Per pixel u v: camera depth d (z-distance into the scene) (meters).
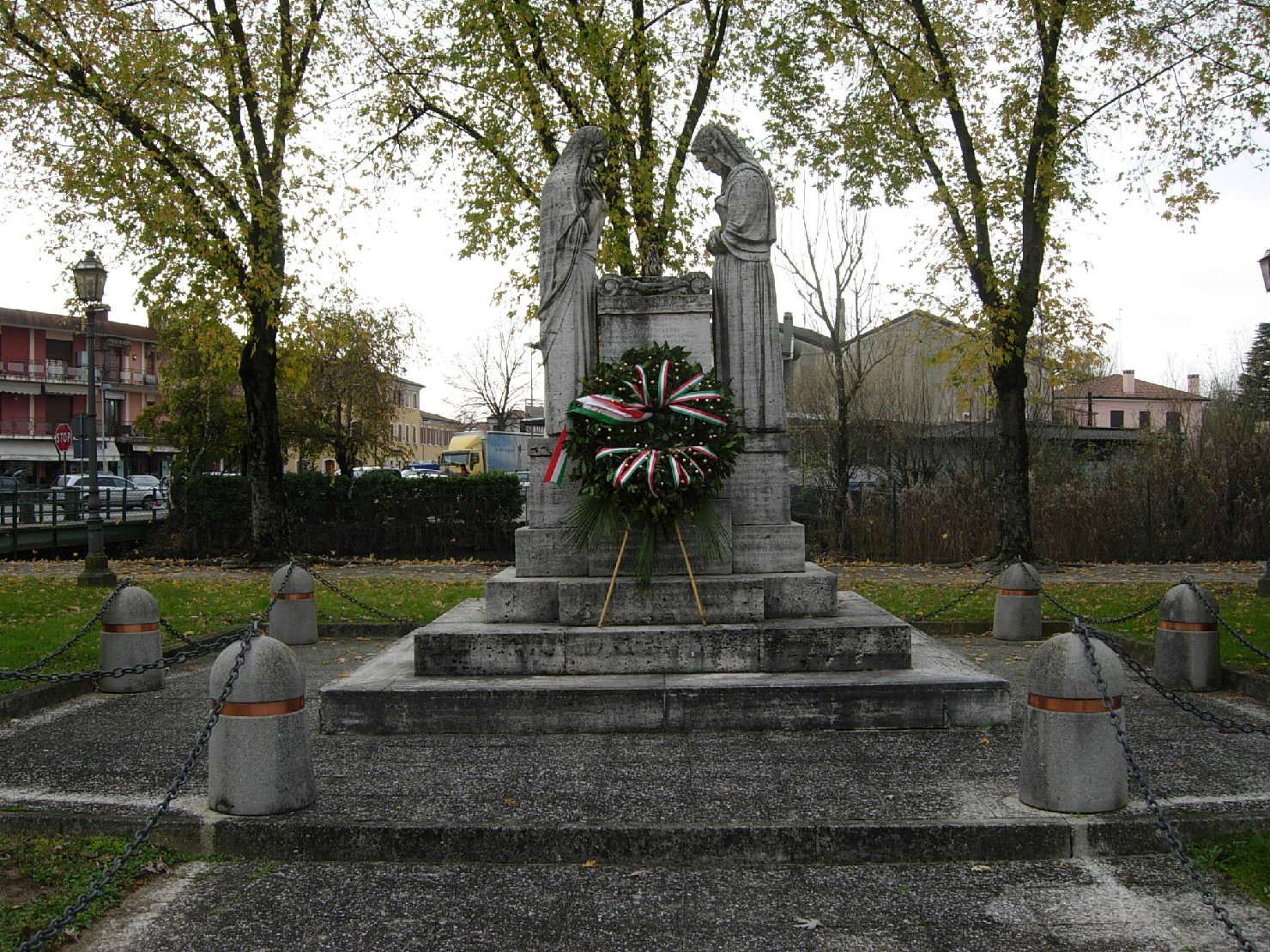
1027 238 20.23
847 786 6.14
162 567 24.42
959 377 21.64
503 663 8.01
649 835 5.40
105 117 19.56
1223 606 14.31
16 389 60.16
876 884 5.09
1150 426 30.77
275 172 21.28
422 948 4.45
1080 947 4.40
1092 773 5.59
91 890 4.45
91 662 10.15
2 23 19.36
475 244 20.36
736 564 8.92
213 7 21.58
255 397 23.61
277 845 5.50
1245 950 4.00
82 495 33.19
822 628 7.98
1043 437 33.38
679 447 8.25
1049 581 19.97
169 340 39.66
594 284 9.47
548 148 19.80
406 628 13.23
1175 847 4.53
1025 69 19.34
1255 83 17.28
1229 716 8.17
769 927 4.62
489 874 5.27
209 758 5.82
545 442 9.15
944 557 24.84
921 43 19.77
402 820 5.59
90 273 19.67
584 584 8.34
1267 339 48.16
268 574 22.03
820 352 40.88
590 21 19.30
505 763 6.70
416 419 94.56
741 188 9.45
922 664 8.30
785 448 9.29
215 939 4.56
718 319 9.51
